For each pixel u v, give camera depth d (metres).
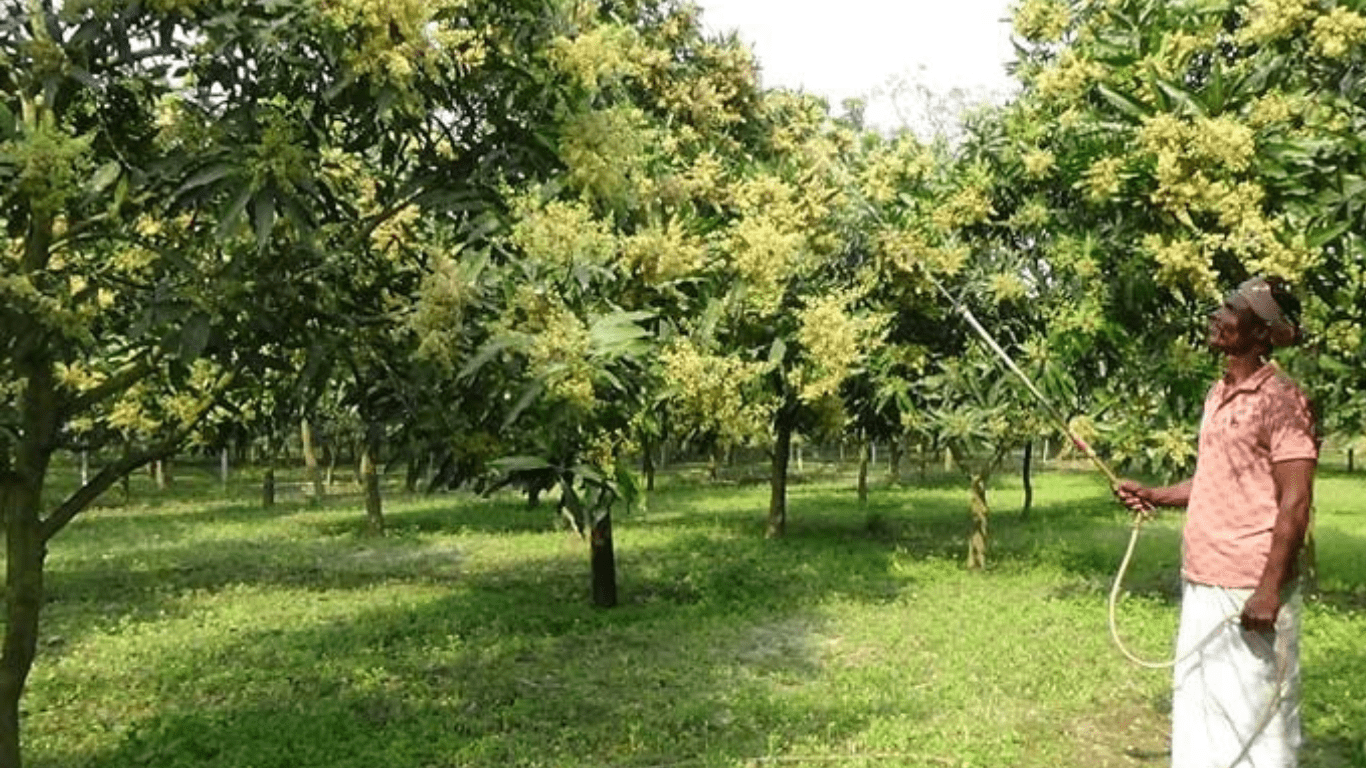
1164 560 13.47
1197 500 3.38
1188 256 7.31
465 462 4.74
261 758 6.04
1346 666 7.52
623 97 8.62
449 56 4.16
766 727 6.56
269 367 4.54
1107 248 9.26
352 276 5.02
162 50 3.87
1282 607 3.20
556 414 4.71
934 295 11.89
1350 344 7.66
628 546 15.09
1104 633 8.95
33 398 4.68
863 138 13.10
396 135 4.30
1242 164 6.92
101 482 4.98
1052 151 10.43
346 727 6.64
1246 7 7.95
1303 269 6.75
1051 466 35.56
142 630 9.74
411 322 4.35
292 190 3.84
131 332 3.99
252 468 34.50
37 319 3.88
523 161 4.39
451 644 8.87
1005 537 16.08
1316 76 7.45
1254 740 3.18
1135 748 6.11
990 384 12.08
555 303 4.87
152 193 4.38
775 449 16.17
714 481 28.47
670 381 8.88
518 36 4.32
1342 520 17.83
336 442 25.98
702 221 10.05
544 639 9.12
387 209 4.55
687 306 9.81
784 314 11.05
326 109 4.30
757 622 9.72
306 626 9.81
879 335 12.00
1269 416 3.20
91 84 3.80
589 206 6.02
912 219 11.70
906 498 23.36
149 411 5.18
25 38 3.91
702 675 7.84
